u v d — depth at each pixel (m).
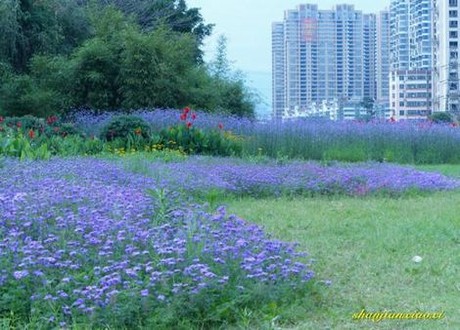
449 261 5.60
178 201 6.90
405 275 5.20
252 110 25.50
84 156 11.45
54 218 5.20
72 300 3.89
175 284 3.93
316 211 8.12
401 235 6.59
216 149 14.01
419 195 9.73
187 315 3.96
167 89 20.16
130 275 4.04
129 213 5.44
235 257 4.48
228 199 8.86
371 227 7.09
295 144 14.77
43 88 20.25
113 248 4.56
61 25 23.20
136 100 19.95
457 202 8.92
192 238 4.72
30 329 3.70
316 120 16.88
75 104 20.09
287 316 4.15
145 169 9.66
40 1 22.02
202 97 21.03
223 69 27.86
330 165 12.22
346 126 15.95
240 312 4.07
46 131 13.95
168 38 23.30
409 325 4.08
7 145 10.59
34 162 9.33
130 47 19.86
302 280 4.56
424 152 15.75
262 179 9.55
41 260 4.16
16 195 5.68
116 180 8.50
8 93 19.30
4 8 20.05
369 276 5.17
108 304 3.78
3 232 4.80
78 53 20.27
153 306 3.87
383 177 10.28
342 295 4.67
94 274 4.16
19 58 21.70
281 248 4.98
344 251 6.00
